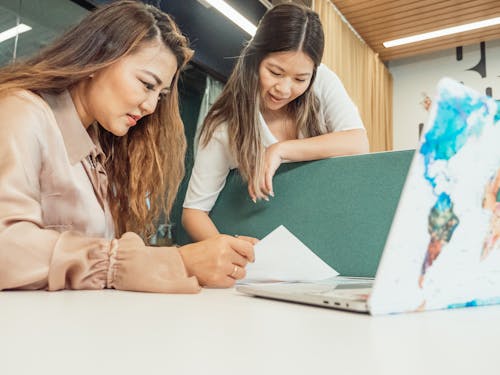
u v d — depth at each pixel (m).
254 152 0.97
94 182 0.79
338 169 0.90
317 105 1.14
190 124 3.22
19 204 0.52
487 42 4.40
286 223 0.95
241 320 0.29
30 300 0.38
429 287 0.33
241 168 0.98
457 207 0.32
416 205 0.30
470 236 0.34
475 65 4.44
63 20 2.18
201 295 0.47
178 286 0.48
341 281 0.65
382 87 4.59
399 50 4.61
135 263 0.50
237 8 2.97
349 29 4.10
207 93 3.29
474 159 0.32
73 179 0.71
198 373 0.16
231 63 3.37
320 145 0.97
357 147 1.02
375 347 0.21
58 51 0.73
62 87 0.72
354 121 1.11
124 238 0.54
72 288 0.50
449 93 0.30
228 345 0.21
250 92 1.01
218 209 1.06
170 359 0.18
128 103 0.76
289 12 0.99
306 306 0.37
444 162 0.30
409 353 0.19
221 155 1.05
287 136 1.18
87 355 0.18
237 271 0.56
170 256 0.52
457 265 0.34
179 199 1.42
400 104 4.78
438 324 0.28
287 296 0.39
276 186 0.98
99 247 0.52
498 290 0.38
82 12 2.26
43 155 0.66
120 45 0.73
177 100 1.02
